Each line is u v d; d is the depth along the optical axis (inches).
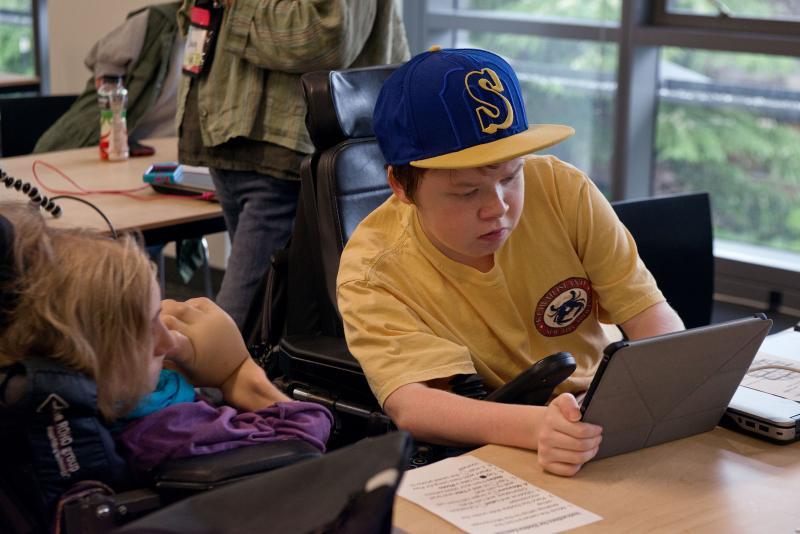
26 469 44.7
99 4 197.0
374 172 76.9
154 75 152.3
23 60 237.3
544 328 65.2
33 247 44.6
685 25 146.9
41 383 42.4
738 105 147.1
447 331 61.9
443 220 57.3
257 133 101.1
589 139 161.5
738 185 150.7
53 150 149.6
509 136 56.0
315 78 76.2
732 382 52.9
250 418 53.2
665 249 87.5
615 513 45.2
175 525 30.3
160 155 130.7
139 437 48.1
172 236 103.2
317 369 69.3
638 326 64.9
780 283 145.3
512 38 165.9
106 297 44.0
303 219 77.4
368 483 29.9
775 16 139.1
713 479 48.7
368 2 101.0
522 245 64.3
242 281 104.3
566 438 48.7
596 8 153.7
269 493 31.3
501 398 56.2
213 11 103.3
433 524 44.3
